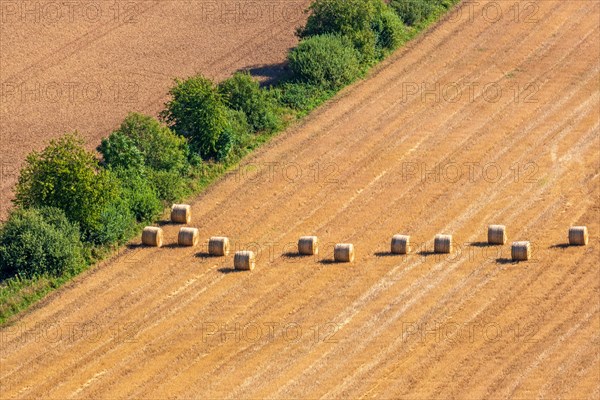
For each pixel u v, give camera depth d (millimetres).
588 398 198250
